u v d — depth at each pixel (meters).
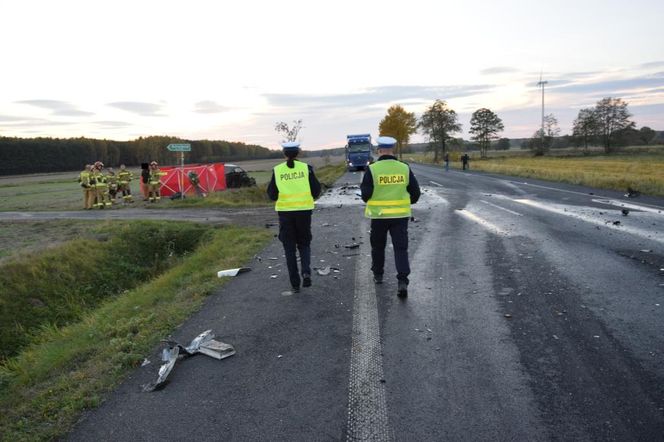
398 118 85.19
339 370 3.92
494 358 4.00
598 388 3.43
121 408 3.54
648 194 17.89
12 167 98.25
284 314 5.41
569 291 5.77
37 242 13.75
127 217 17.44
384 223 5.91
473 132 93.69
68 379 4.16
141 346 4.72
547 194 18.50
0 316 9.61
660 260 7.15
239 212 17.39
